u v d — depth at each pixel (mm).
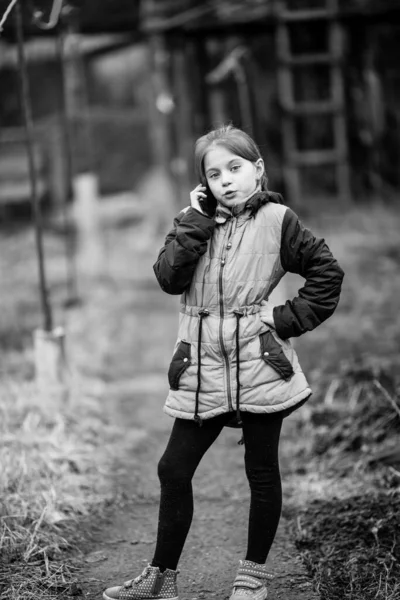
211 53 19516
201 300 4184
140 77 22594
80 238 17109
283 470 6242
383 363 7949
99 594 4508
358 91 19484
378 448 6207
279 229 4145
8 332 11242
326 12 17875
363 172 19750
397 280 12875
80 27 18453
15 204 21031
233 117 19328
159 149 20641
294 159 19234
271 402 4086
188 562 4914
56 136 20703
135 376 9375
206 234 4129
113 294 13898
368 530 4984
